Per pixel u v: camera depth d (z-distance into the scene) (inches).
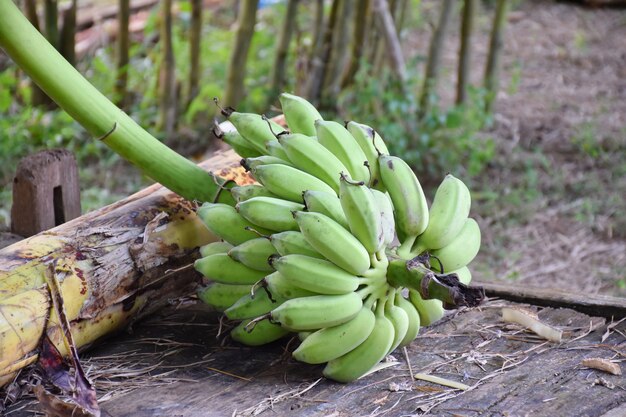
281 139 85.5
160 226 95.3
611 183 216.5
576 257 183.2
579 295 102.3
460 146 219.5
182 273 97.7
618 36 344.2
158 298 96.2
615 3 375.2
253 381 84.3
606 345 90.0
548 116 262.4
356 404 79.2
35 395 80.6
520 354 88.7
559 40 340.2
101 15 305.6
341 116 226.8
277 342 92.9
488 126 244.5
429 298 77.8
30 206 113.5
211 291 89.8
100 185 208.4
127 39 240.8
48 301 81.9
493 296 105.7
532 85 293.9
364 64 221.9
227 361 88.6
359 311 79.6
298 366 87.3
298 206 82.8
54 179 115.1
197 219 99.1
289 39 227.3
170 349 91.5
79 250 88.0
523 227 197.2
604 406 77.2
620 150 234.5
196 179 93.5
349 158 86.0
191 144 230.7
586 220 198.5
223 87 260.4
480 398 79.4
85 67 270.2
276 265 78.4
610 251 185.5
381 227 78.5
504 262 181.9
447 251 85.4
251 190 86.7
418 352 90.4
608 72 306.7
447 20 222.2
